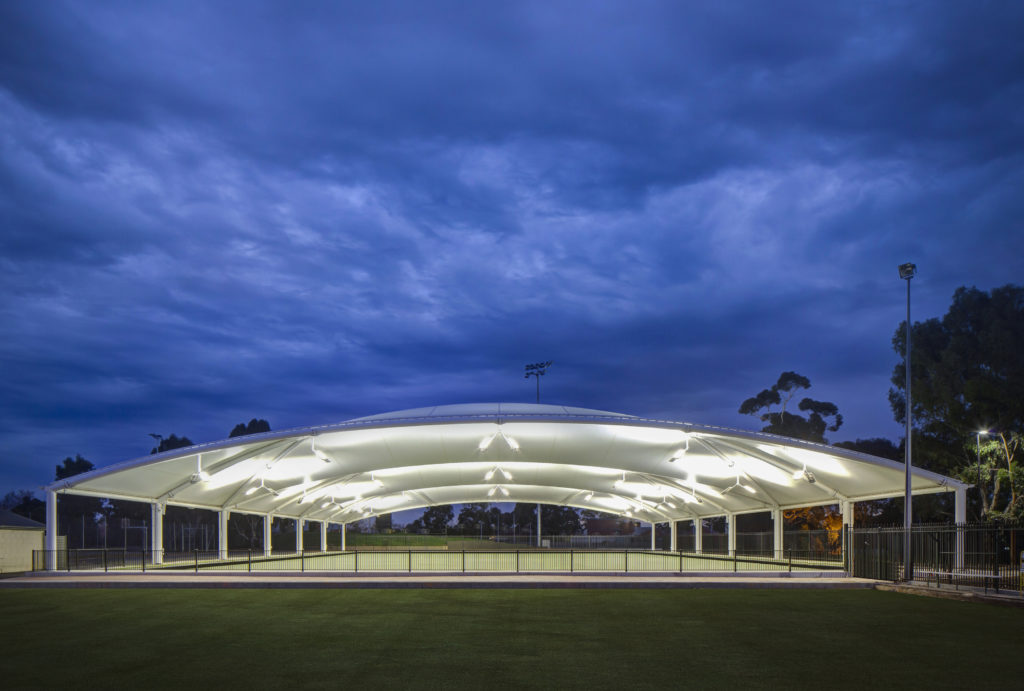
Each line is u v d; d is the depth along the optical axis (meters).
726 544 51.34
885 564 23.09
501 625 14.41
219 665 10.97
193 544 69.50
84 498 90.06
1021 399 42.34
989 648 12.14
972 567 21.31
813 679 10.02
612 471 42.06
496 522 113.31
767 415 70.69
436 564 41.81
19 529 31.86
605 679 10.02
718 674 10.31
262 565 41.72
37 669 10.79
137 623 14.95
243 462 31.48
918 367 48.19
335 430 28.92
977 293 46.75
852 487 31.22
